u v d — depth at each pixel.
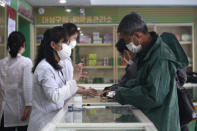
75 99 2.05
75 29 3.20
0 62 3.30
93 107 2.10
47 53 2.24
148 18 6.47
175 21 6.48
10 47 3.25
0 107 3.25
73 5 6.34
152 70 1.89
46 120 2.21
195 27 6.47
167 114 1.90
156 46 1.97
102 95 2.14
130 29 1.99
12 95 3.24
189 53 6.66
